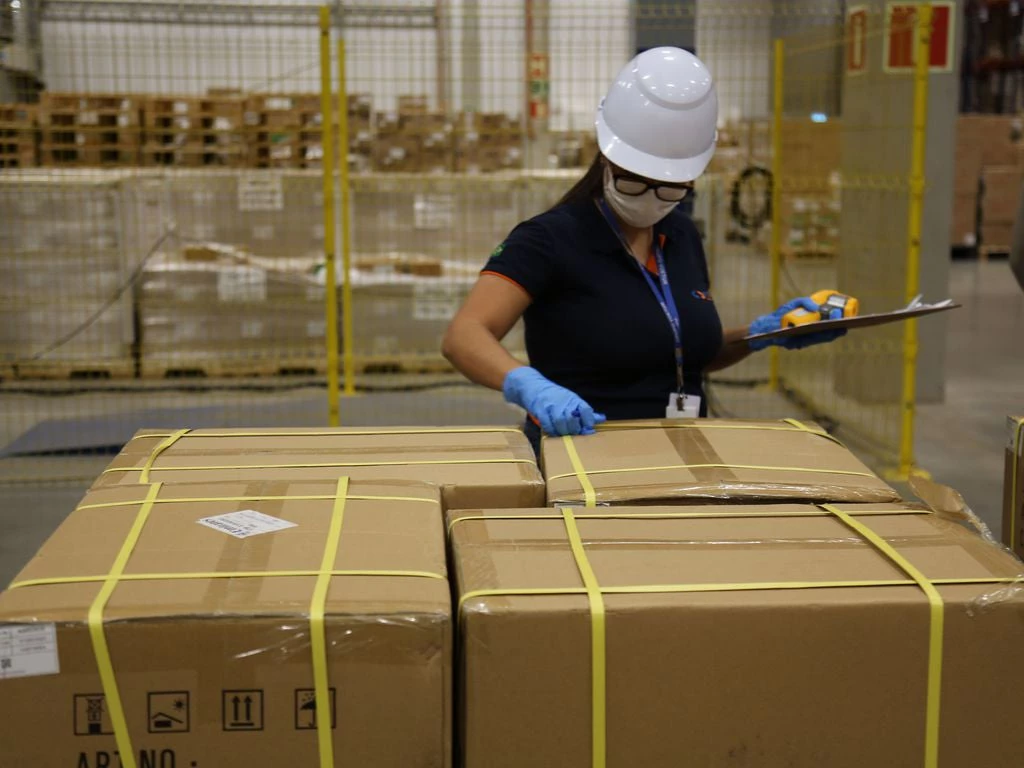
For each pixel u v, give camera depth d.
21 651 1.05
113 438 5.66
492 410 6.39
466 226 7.07
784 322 2.29
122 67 8.29
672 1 7.06
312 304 6.93
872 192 6.35
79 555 1.23
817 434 1.84
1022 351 8.16
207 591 1.13
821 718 1.14
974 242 12.97
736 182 6.64
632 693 1.12
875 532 1.35
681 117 2.07
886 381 6.51
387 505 1.43
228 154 6.95
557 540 1.32
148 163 6.95
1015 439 1.68
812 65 7.14
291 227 6.93
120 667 1.07
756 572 1.21
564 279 2.24
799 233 7.18
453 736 1.17
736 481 1.56
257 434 1.87
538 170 7.31
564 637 1.11
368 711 1.09
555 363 2.30
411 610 1.09
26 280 6.62
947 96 6.23
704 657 1.12
